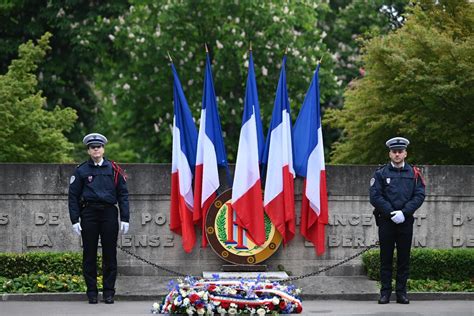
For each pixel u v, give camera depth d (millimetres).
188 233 26797
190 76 48156
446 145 33812
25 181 27234
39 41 37500
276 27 47375
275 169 26797
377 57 33281
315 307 23266
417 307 23141
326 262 27531
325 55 48781
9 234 27156
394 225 23547
